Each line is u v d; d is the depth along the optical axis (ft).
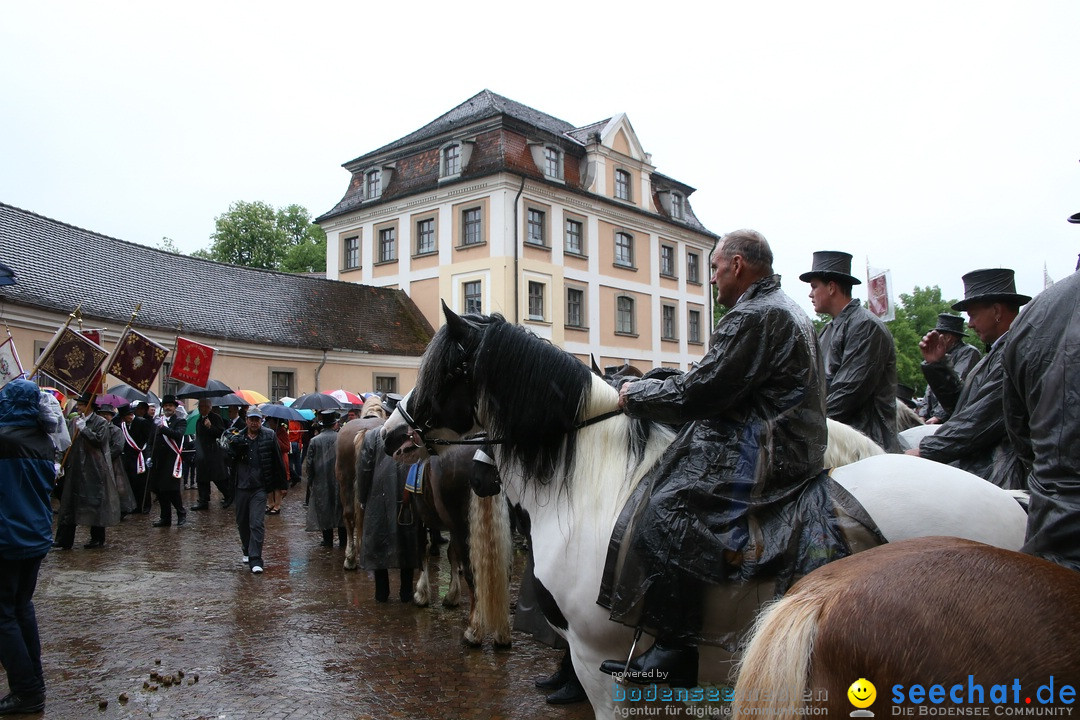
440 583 25.75
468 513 18.10
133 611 21.74
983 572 4.15
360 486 23.49
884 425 11.72
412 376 87.15
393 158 101.35
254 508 27.58
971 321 13.83
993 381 10.09
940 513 7.53
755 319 7.86
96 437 31.81
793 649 4.28
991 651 3.78
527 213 91.61
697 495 7.90
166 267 72.28
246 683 15.83
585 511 9.15
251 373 71.46
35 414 14.15
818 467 8.02
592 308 99.81
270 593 24.02
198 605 22.44
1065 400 5.84
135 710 14.38
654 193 114.52
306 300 83.71
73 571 27.48
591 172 100.99
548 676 16.07
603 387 9.65
